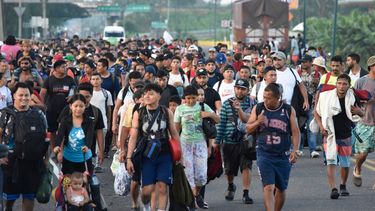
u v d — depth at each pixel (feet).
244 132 74.74
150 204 65.77
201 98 71.72
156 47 221.66
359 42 291.79
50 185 65.10
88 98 75.56
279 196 66.08
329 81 85.51
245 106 75.87
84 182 61.87
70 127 65.46
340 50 294.05
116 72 121.90
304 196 80.07
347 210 73.31
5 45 139.64
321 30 314.55
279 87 65.05
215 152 74.33
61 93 97.60
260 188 84.43
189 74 117.50
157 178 63.87
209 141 73.56
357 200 77.92
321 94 78.48
